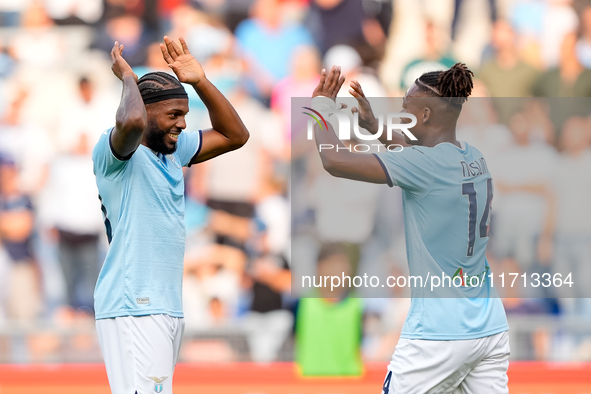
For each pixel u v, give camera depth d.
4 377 18.11
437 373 9.58
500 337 9.84
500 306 10.04
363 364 19.69
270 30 26.28
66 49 25.78
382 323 20.73
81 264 23.48
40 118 24.72
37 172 23.95
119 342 9.43
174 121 9.74
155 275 9.51
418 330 9.66
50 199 23.66
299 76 25.84
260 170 24.31
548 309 21.66
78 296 23.23
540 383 17.61
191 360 19.42
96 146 9.49
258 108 25.33
